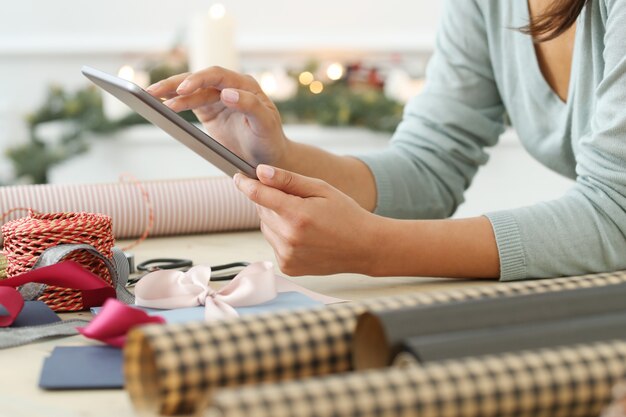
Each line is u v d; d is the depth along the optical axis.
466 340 0.56
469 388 0.51
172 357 0.57
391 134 3.73
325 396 0.49
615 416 0.49
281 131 1.25
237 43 4.37
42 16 4.30
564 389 0.52
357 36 4.42
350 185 1.35
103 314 0.78
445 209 1.45
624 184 1.09
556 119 1.33
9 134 3.91
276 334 0.60
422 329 0.58
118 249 1.12
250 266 0.98
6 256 1.03
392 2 4.43
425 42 4.41
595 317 0.61
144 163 3.85
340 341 0.62
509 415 0.52
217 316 0.84
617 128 1.06
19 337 0.84
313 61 3.97
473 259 1.07
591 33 1.16
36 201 1.40
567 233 1.08
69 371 0.73
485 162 1.50
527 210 1.11
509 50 1.38
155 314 0.89
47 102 3.95
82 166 3.87
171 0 4.35
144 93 0.94
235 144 1.27
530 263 1.07
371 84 4.04
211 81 1.21
